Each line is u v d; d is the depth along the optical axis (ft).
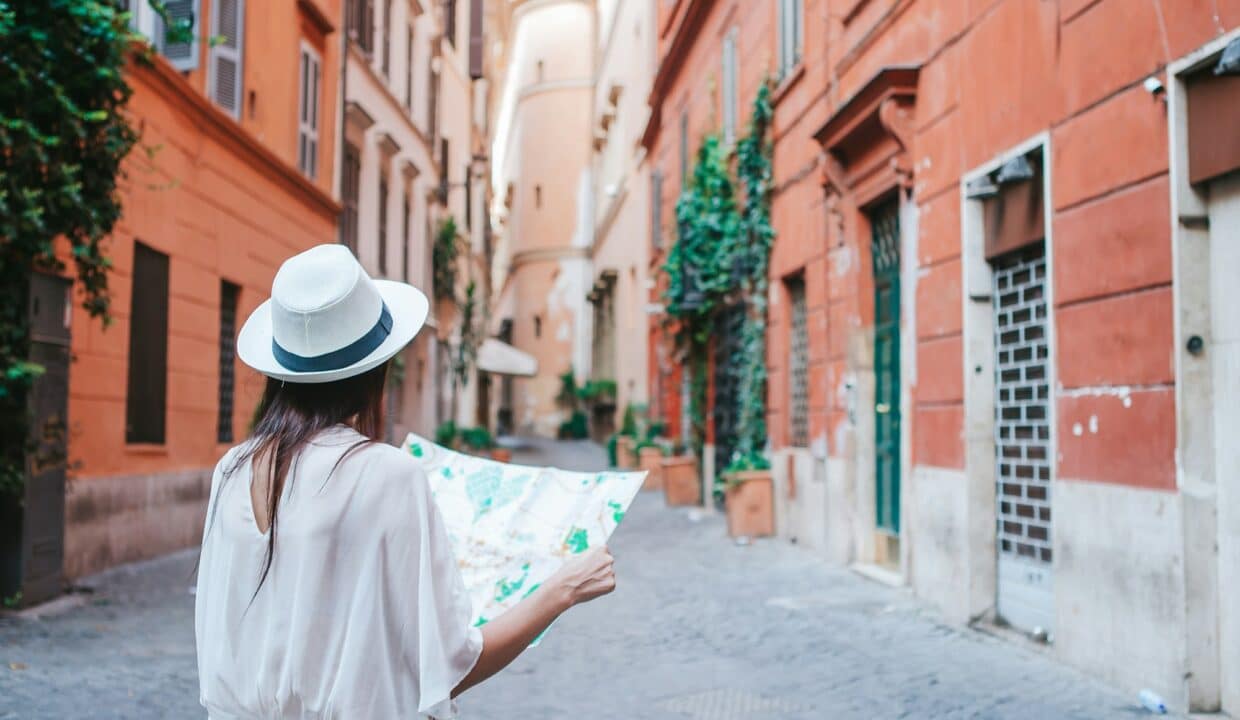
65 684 18.11
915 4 27.14
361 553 5.70
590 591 6.33
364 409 6.27
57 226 24.77
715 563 35.68
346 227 61.36
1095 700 17.13
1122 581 17.79
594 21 157.99
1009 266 23.03
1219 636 16.21
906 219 27.86
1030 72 21.01
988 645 21.63
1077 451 19.25
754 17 45.14
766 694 18.44
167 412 37.22
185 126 37.93
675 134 66.28
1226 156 15.53
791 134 39.42
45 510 26.43
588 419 147.13
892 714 16.88
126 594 28.55
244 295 44.65
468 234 115.55
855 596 27.86
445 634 5.71
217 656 5.87
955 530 24.27
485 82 138.31
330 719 5.55
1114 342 18.11
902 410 28.53
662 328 67.92
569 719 17.12
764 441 44.11
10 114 23.38
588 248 156.87
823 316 35.55
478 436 92.94
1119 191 18.01
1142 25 17.31
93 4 24.12
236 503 6.00
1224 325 16.12
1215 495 16.30
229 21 42.70
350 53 61.87
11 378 23.79
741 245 46.80
